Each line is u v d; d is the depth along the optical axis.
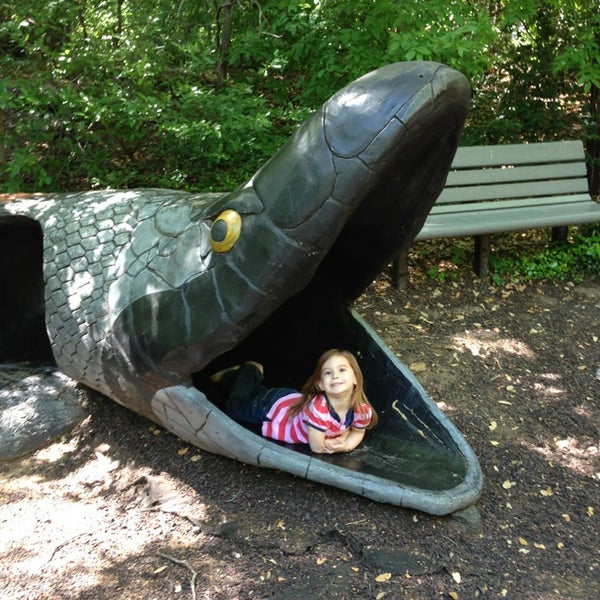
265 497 2.85
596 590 2.50
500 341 4.45
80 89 5.14
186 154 5.56
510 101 6.82
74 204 3.51
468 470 2.80
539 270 5.33
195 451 3.16
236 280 2.55
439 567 2.53
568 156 5.64
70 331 3.18
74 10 5.22
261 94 5.95
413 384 3.16
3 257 3.97
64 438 3.39
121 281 3.00
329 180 2.30
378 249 3.11
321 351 3.49
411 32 4.93
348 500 2.80
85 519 2.83
